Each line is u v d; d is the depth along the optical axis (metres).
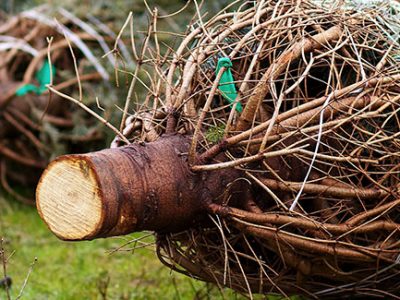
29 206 5.80
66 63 5.65
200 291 3.50
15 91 5.36
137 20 5.54
